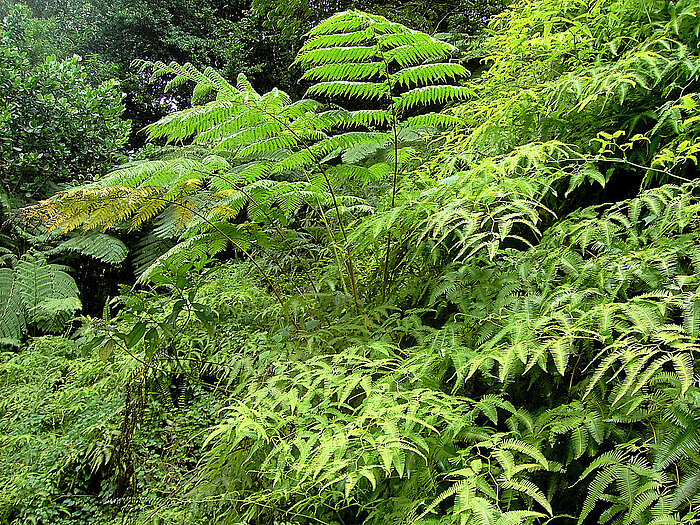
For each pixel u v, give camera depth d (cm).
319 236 218
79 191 135
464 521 70
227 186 155
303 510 104
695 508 67
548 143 125
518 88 176
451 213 112
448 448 89
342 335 145
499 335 96
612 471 75
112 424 183
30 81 404
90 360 240
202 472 140
